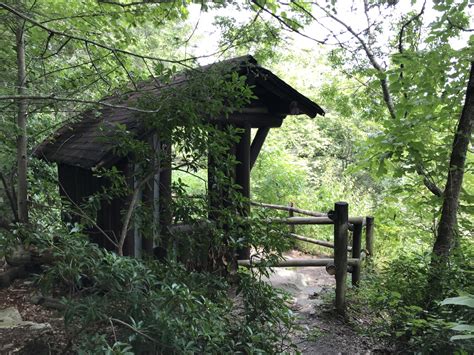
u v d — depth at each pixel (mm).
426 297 2990
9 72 4852
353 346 3484
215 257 3320
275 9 3385
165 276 2486
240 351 2451
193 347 2062
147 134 3016
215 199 3084
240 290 2820
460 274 2936
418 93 3652
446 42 3443
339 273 4059
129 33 4883
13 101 4219
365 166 3971
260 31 3375
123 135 2801
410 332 2920
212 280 2746
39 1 4664
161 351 2078
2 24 4504
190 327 2031
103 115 4711
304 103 4645
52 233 2311
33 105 5039
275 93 4461
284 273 5367
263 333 2605
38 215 3965
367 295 3916
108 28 4797
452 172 3371
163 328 1986
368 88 5211
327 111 11641
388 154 3742
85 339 1951
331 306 4230
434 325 2492
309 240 5867
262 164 8516
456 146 3357
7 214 5551
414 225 4500
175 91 2750
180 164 2951
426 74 3584
